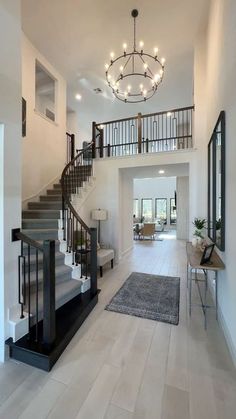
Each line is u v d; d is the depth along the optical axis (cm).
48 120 530
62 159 589
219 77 287
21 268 222
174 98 704
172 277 438
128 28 427
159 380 176
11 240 205
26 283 254
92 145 575
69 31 431
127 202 677
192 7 381
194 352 211
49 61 523
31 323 219
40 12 384
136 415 146
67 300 280
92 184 564
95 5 374
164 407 152
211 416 146
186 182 952
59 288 285
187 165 511
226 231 242
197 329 251
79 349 214
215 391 166
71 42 462
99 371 185
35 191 484
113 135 707
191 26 425
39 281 264
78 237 404
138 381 175
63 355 204
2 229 196
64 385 170
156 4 375
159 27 425
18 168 212
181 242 887
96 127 596
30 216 409
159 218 1414
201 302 319
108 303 314
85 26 419
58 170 570
